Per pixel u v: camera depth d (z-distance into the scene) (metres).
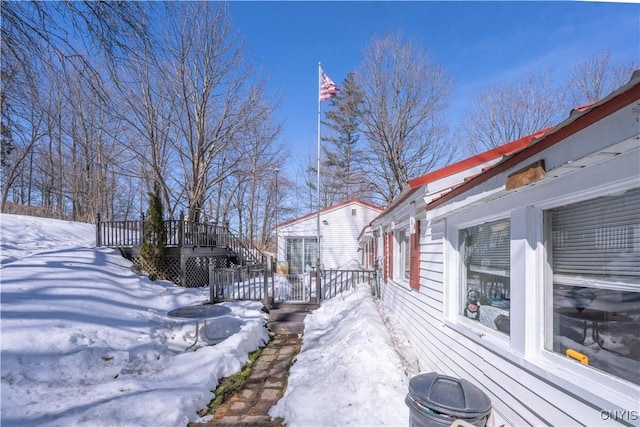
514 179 2.08
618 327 1.61
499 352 2.43
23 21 4.01
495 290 2.75
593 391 1.61
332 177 25.88
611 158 1.57
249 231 27.28
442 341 3.71
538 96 17.28
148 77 12.24
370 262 12.98
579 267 1.86
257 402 3.81
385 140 18.31
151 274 9.05
